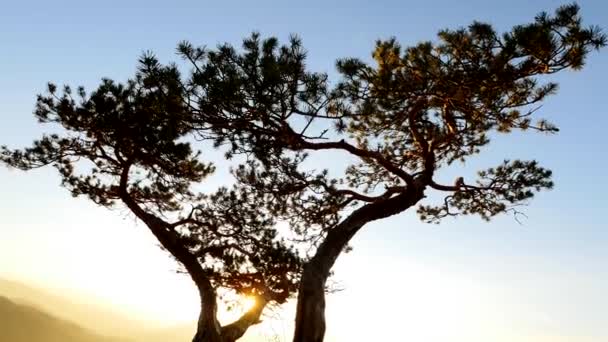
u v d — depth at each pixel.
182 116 11.34
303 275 11.50
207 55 10.61
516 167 14.31
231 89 10.16
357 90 11.13
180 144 14.70
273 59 10.15
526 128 12.55
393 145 15.22
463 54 10.70
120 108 13.98
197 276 15.21
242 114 10.86
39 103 14.62
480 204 14.81
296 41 10.28
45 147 15.72
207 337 14.33
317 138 11.19
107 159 15.40
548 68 10.46
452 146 14.62
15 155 15.88
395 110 12.04
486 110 11.87
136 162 15.94
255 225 17.69
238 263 16.78
